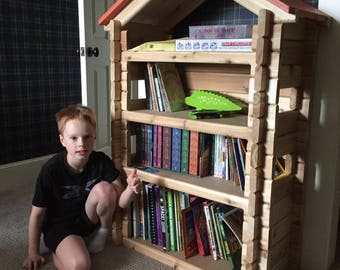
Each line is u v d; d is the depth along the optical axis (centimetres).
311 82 122
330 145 125
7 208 184
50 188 135
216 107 134
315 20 113
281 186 119
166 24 156
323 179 129
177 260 136
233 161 126
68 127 130
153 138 145
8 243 150
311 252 135
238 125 114
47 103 236
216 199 121
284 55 108
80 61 234
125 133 144
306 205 133
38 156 235
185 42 121
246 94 140
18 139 223
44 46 228
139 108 147
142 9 132
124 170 146
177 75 151
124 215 150
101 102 254
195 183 128
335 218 135
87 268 123
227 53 111
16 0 210
